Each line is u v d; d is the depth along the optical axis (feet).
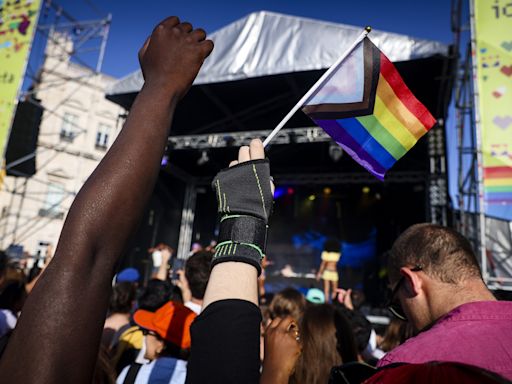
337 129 5.22
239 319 2.07
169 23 2.20
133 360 8.40
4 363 1.49
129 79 30.19
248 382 1.93
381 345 9.23
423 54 22.88
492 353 2.47
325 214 44.19
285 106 31.63
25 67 27.25
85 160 59.26
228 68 27.35
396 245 3.69
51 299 1.56
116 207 1.72
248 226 2.31
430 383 2.12
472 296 3.12
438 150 29.43
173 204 42.63
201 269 7.72
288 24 26.66
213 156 38.24
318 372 5.58
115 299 10.32
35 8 28.43
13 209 53.93
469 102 23.32
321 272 30.12
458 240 3.41
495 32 16.78
